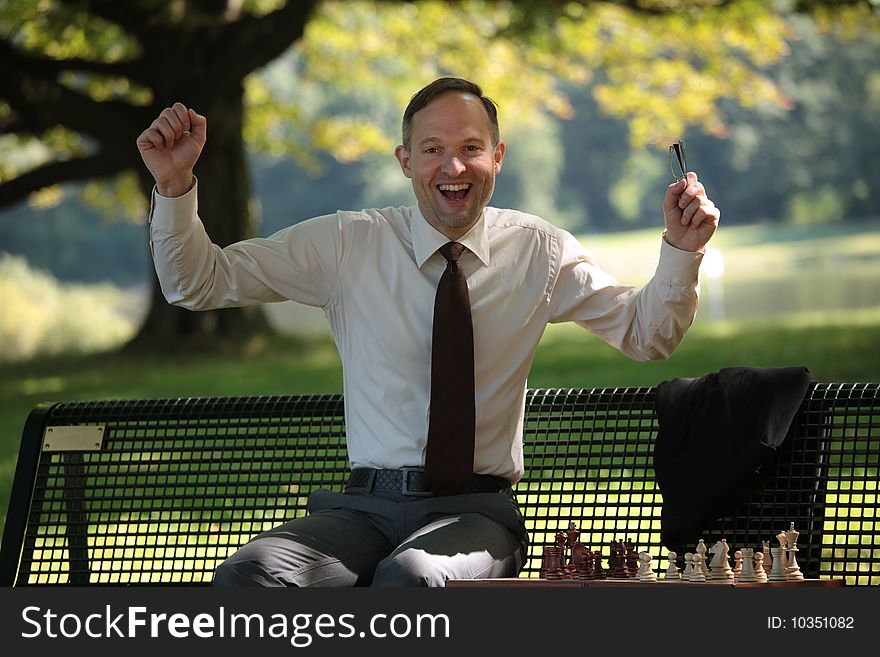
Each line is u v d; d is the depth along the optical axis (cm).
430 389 1127
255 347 5953
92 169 5875
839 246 16850
